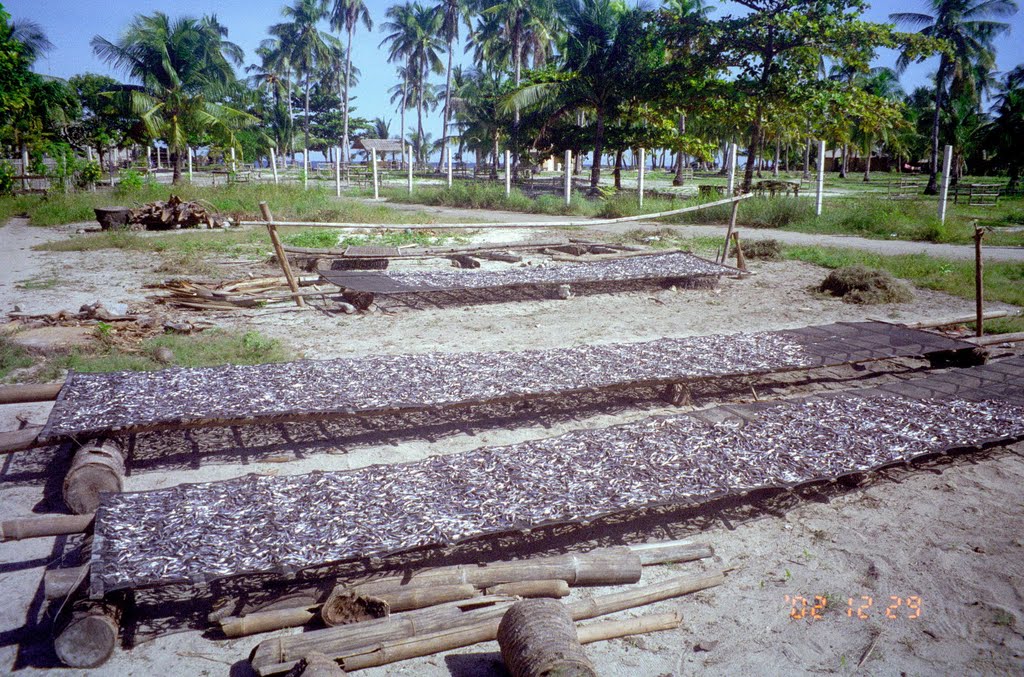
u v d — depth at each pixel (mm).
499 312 10320
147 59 32531
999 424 5621
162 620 3584
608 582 3936
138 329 8367
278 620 3488
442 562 4086
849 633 3553
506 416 6355
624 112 32562
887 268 13594
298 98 78812
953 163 54375
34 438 4723
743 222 22391
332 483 4457
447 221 21641
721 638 3523
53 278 12195
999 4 40812
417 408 5570
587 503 4254
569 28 31188
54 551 4207
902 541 4367
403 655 3303
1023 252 15820
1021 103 40719
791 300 11305
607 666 3320
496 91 45656
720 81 28688
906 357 8438
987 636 3518
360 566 3971
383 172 61125
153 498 4172
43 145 29547
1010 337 8023
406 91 73562
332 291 11062
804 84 27094
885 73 50812
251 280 11305
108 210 19312
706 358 7129
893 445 5195
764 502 4855
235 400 5629
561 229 20734
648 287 12273
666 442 5199
